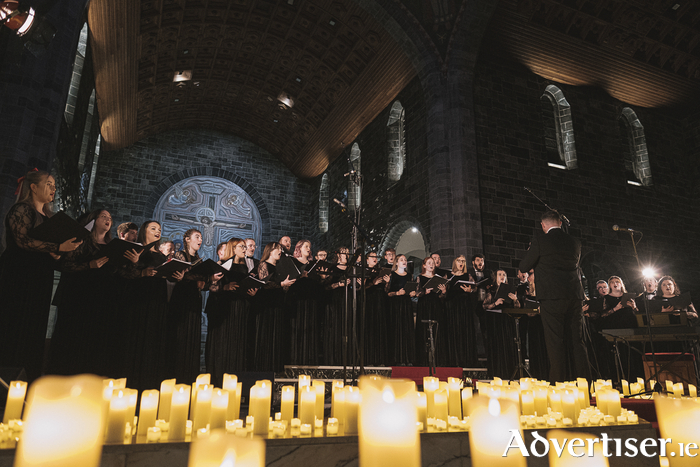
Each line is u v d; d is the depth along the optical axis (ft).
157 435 6.23
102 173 63.57
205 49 55.52
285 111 64.69
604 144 50.80
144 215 64.34
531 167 46.03
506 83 47.67
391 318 24.20
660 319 19.90
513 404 2.91
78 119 41.75
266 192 71.77
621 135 53.93
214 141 71.00
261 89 62.18
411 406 2.73
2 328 11.58
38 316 12.21
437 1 44.32
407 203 48.34
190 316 17.30
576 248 16.76
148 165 66.33
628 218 49.16
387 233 50.88
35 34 14.74
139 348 15.28
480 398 2.94
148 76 55.31
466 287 24.35
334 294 22.47
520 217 44.04
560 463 3.31
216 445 2.20
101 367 14.43
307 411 7.42
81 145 46.32
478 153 44.21
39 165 21.91
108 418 5.93
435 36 45.70
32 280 12.17
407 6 44.93
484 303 25.29
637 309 29.63
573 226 46.16
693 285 50.16
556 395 10.17
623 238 48.16
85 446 2.00
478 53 46.34
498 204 43.52
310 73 57.52
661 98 54.49
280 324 20.51
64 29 24.30
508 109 46.88
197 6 49.01
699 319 29.89
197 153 69.46
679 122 56.85
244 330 19.27
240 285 18.29
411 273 25.44
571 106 50.31
